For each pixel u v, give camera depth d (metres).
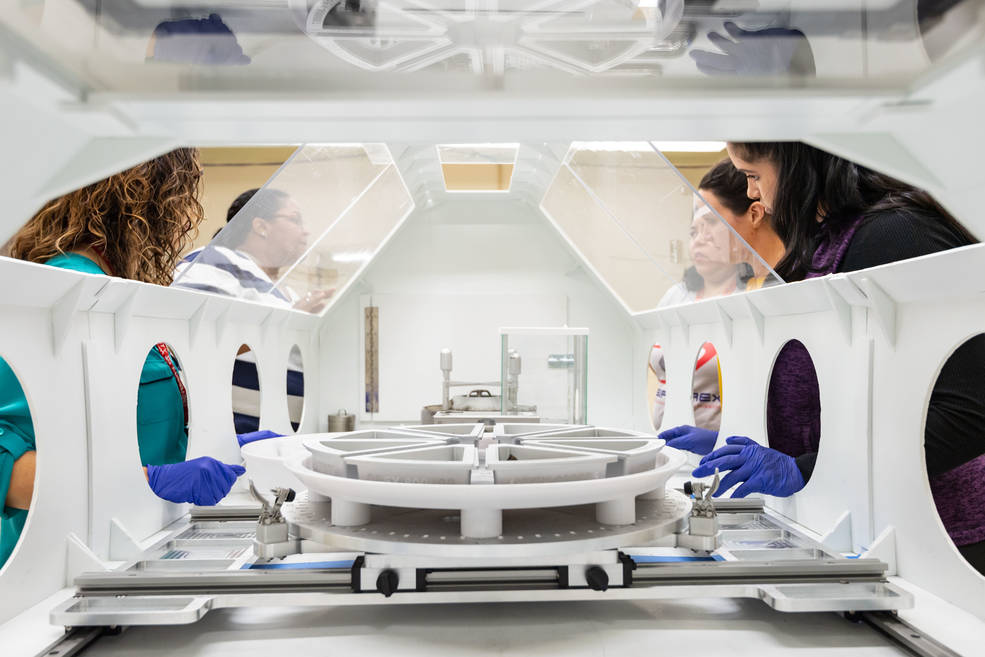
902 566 1.50
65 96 0.55
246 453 1.73
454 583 1.23
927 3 0.43
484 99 0.56
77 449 1.49
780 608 1.17
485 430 1.77
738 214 3.53
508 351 2.68
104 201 1.93
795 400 2.40
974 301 1.25
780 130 0.67
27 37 0.47
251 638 1.17
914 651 1.09
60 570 1.42
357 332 4.66
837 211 2.91
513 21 0.46
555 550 1.09
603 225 3.84
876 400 1.60
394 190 3.80
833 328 1.80
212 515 1.83
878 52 0.50
